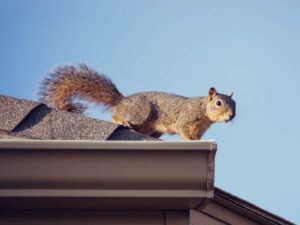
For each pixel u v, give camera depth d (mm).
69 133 9031
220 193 9000
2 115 9289
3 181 7547
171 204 7883
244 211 9172
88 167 7590
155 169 7594
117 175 7578
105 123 9320
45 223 8000
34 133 8977
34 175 7559
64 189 7582
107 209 8055
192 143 7602
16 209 8000
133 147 7574
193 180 7605
